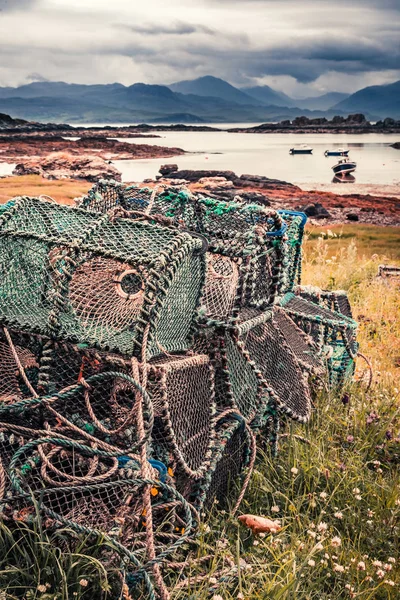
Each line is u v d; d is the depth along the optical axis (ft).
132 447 10.91
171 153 464.24
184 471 12.09
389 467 16.20
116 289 15.07
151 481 10.61
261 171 304.50
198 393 13.29
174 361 12.71
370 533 13.20
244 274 14.84
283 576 11.51
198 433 13.15
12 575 10.32
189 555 11.67
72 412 12.87
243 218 16.99
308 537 12.56
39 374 12.16
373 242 87.51
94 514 11.23
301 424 17.35
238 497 13.73
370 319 31.42
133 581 10.28
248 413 15.26
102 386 12.71
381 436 17.52
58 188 131.54
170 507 11.87
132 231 13.34
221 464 13.84
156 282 11.89
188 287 13.79
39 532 10.32
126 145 506.48
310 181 249.96
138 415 11.12
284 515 13.70
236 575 11.19
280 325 19.20
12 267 13.37
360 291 39.37
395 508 14.05
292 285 22.17
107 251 12.40
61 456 11.98
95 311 13.88
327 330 21.52
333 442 16.84
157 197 18.52
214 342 14.42
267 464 15.10
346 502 14.24
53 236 13.23
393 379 23.20
